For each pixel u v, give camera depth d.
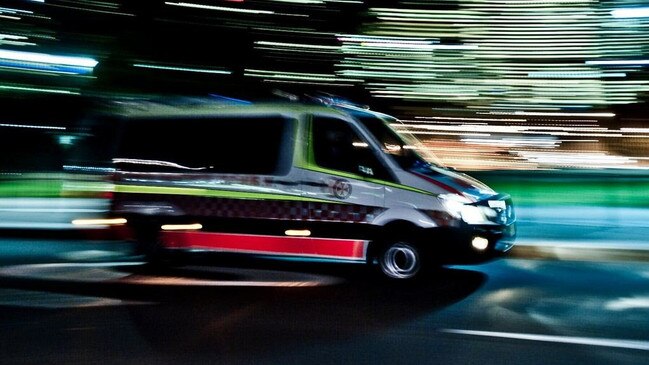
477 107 33.53
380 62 32.53
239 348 5.24
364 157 7.89
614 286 7.68
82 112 24.67
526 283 7.88
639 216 13.20
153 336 5.59
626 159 24.83
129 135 9.05
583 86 32.25
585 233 11.74
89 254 10.05
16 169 20.33
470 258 7.61
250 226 8.29
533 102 33.12
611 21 30.53
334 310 6.54
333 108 8.13
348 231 7.89
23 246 10.88
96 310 6.52
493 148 30.06
